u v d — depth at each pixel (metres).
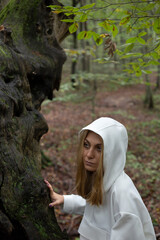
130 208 1.30
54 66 1.93
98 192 1.42
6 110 1.30
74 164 6.47
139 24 2.08
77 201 1.83
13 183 1.25
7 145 1.28
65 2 4.12
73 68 14.59
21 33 1.80
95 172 1.50
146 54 1.80
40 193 1.35
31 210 1.27
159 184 5.55
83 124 10.34
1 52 1.46
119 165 1.44
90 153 1.46
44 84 1.91
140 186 5.42
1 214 1.12
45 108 12.50
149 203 4.65
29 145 1.59
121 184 1.39
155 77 20.42
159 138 9.58
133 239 1.27
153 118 13.01
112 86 20.47
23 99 1.53
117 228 1.30
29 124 1.53
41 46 1.88
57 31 2.13
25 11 1.85
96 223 1.54
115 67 18.34
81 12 1.52
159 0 1.42
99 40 1.70
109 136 1.42
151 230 1.38
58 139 8.38
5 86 1.39
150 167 6.71
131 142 8.99
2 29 1.66
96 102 15.09
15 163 1.29
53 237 1.29
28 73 1.71
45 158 6.22
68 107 12.96
